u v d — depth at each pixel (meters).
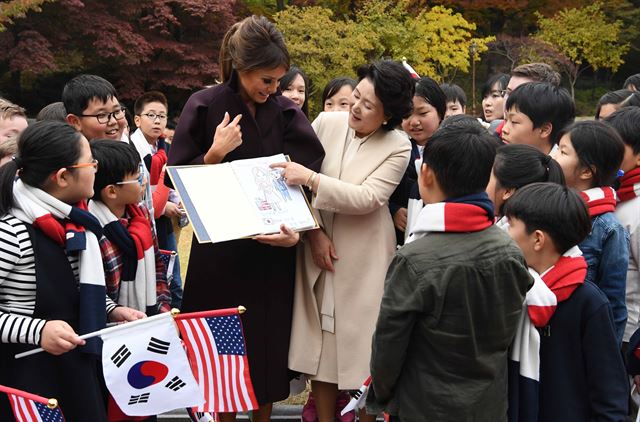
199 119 2.79
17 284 2.17
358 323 2.89
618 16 21.55
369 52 16.03
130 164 2.62
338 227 2.94
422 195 2.13
